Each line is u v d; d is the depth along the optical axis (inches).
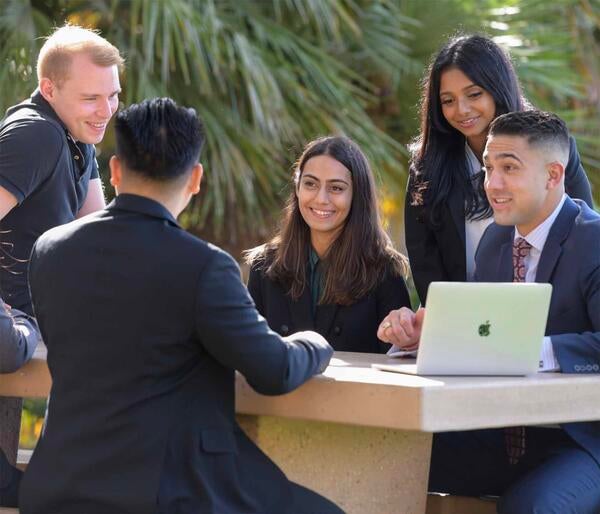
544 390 133.6
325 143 177.0
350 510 140.9
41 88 172.4
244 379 132.3
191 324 120.0
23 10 299.9
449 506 167.6
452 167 181.3
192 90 311.4
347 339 176.6
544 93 354.6
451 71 175.8
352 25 325.4
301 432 137.5
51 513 122.6
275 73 317.1
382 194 315.3
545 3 358.0
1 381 146.6
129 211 124.2
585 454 148.6
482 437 165.0
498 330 135.0
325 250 177.9
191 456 120.9
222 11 327.0
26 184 162.7
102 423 121.2
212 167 300.4
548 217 152.6
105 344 121.8
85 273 123.0
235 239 316.5
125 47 309.6
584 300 149.6
